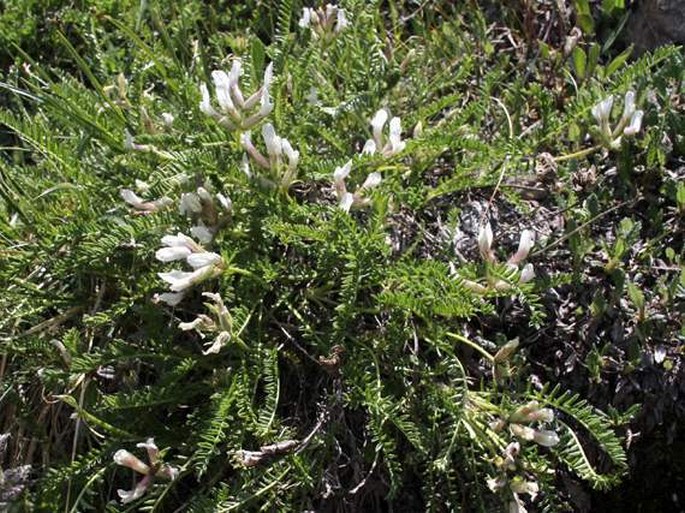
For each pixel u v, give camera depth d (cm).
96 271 36
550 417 32
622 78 39
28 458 37
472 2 46
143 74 41
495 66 43
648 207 39
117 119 39
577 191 39
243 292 35
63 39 40
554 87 43
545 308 37
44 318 38
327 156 39
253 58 38
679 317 36
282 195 36
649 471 38
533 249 37
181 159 35
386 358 35
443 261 37
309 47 40
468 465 34
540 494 35
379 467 35
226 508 32
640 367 35
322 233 34
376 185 35
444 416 35
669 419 36
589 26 44
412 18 47
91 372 36
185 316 37
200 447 33
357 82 41
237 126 35
